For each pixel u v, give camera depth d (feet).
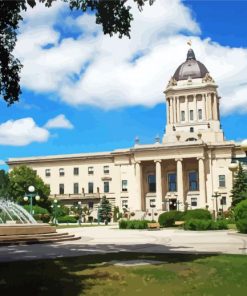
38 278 44.68
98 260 59.16
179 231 153.38
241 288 39.06
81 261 58.39
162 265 53.06
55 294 37.06
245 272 47.11
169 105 401.90
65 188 388.57
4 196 303.07
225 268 49.88
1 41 60.18
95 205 375.45
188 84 398.83
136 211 346.13
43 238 98.27
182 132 380.58
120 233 143.84
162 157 349.41
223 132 386.32
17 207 146.51
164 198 353.51
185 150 343.67
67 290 38.70
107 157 379.14
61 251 75.10
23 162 402.52
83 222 333.21
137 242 97.76
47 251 75.51
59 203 354.33
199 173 338.95
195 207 344.69
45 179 395.55
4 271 49.60
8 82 61.57
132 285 40.96
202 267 50.78
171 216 196.24
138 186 355.36
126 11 59.52
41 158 398.21
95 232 152.46
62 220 301.84
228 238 108.06
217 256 62.08
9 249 80.59
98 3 58.44
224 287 39.50
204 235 124.06
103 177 377.09
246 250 73.56
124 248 80.43
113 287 40.04
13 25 59.77
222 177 342.03
